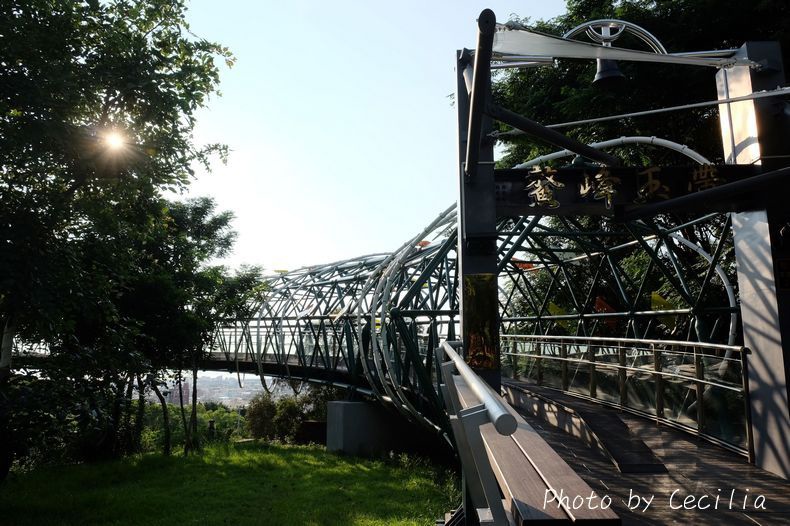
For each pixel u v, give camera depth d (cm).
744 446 571
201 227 2808
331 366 2512
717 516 380
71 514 1238
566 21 1761
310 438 2741
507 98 1888
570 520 188
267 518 1181
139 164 920
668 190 535
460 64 549
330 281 2847
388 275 1830
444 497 1372
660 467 513
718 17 1377
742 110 557
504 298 2648
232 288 2370
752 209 543
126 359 1123
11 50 777
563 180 547
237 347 3181
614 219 550
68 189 940
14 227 838
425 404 1720
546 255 2083
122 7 948
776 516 379
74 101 845
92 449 1970
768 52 545
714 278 1572
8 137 792
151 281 1808
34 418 935
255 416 2959
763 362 531
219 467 1806
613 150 1681
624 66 1458
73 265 952
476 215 522
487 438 298
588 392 1064
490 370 513
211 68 1020
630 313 1519
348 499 1356
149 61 928
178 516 1212
